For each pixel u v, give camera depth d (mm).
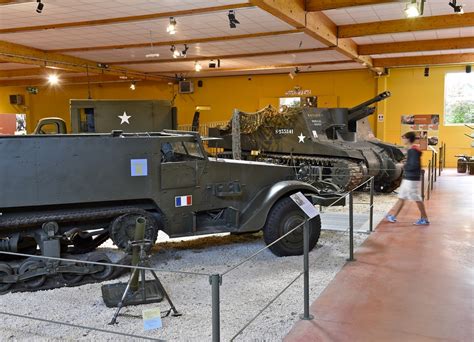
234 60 16984
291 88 20578
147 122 8820
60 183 5082
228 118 21859
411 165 8148
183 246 6836
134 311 4402
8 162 4906
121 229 5328
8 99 24625
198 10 9719
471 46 13984
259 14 10156
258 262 5965
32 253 5801
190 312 4344
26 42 13078
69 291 4965
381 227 8008
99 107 8609
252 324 4086
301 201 4746
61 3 9117
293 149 12406
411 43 14586
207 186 5879
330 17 11641
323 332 3961
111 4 9234
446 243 6914
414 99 18750
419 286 5090
